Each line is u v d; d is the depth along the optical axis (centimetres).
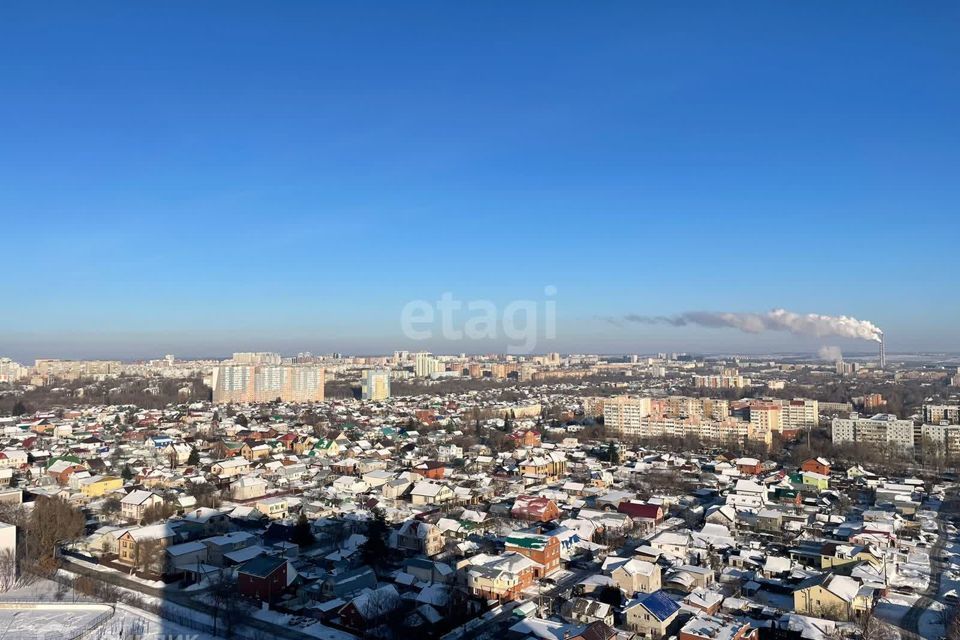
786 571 14512
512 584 13100
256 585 12950
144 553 14650
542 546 14550
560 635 11356
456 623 11806
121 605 12756
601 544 17025
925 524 18900
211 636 11419
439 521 17750
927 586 13962
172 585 13925
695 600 12569
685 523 19338
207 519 18238
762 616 12338
